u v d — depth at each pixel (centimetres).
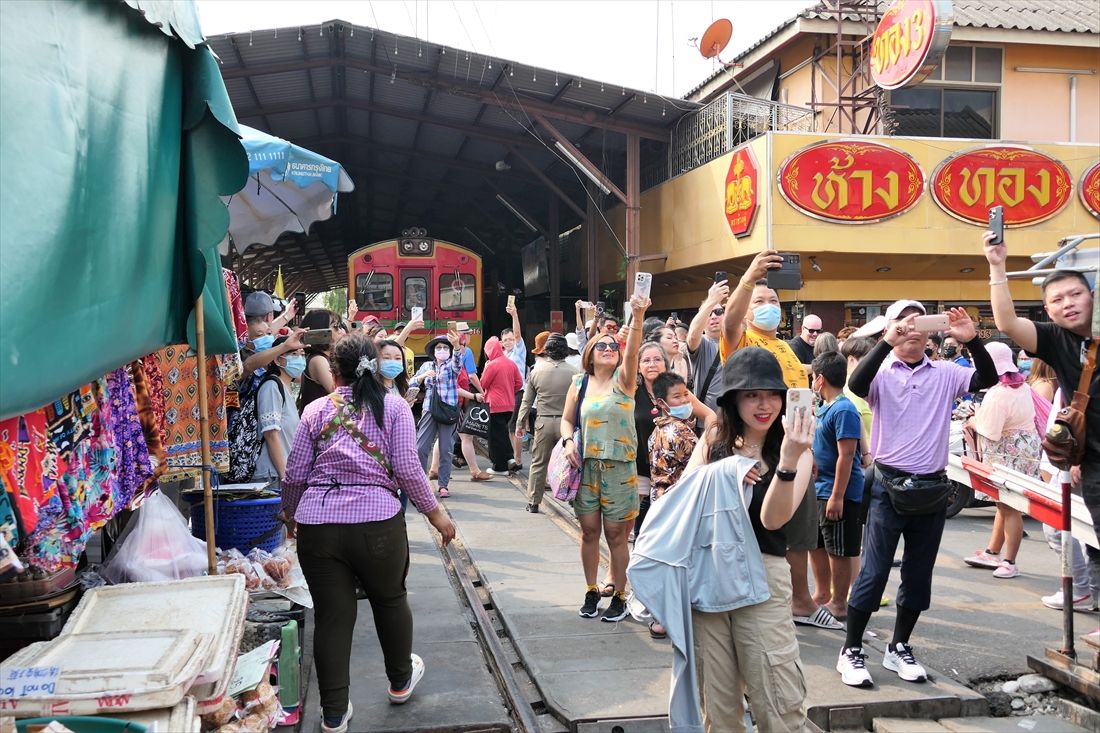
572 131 1755
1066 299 408
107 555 436
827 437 536
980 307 1490
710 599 309
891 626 559
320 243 3238
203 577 354
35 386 227
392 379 604
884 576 448
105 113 273
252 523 483
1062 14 1561
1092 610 590
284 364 562
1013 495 606
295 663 407
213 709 287
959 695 437
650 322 727
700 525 314
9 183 213
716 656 317
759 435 320
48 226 233
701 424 591
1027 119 1528
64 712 251
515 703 428
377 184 2522
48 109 233
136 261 306
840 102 1445
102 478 318
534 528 823
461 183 2378
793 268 571
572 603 593
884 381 451
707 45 1614
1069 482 466
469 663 482
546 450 878
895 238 1334
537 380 882
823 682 452
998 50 1516
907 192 1330
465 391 988
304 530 392
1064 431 409
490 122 1781
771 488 298
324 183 646
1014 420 674
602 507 544
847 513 535
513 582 643
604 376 555
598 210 1900
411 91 1628
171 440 455
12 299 213
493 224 2706
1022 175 1357
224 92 359
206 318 409
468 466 1219
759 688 308
